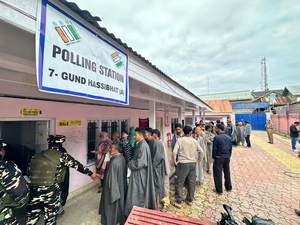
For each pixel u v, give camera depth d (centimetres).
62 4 118
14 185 141
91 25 148
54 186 198
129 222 146
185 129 308
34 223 189
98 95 156
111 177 231
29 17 98
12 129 274
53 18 112
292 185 381
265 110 2458
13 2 91
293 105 1305
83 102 370
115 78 184
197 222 142
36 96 265
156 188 270
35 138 300
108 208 228
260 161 593
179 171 296
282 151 757
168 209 289
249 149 820
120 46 195
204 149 408
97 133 432
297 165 537
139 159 240
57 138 211
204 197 331
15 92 232
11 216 147
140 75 247
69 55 124
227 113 1766
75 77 129
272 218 258
